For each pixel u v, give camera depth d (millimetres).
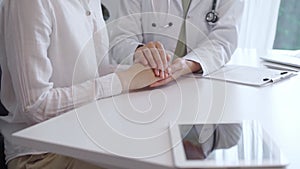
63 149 679
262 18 2365
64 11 1107
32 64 961
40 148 703
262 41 2400
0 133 1125
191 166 578
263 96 1024
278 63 1448
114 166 674
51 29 1066
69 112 859
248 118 840
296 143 707
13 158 1072
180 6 1593
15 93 1049
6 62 1094
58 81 1121
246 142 678
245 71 1304
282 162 600
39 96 958
